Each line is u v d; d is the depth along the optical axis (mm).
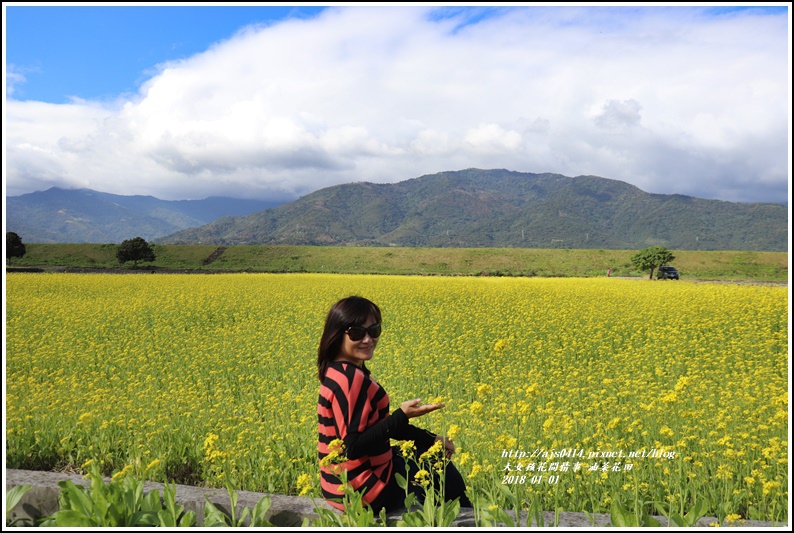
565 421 4871
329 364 3117
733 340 10055
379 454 3049
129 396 6992
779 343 10117
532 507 3004
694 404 5738
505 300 18281
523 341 10672
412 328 12328
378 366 8516
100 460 4758
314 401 6371
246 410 6359
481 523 2949
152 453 4789
